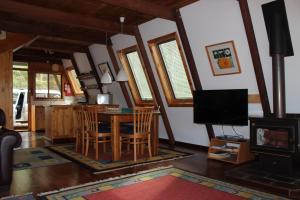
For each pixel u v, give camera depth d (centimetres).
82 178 355
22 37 621
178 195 295
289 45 376
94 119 473
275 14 368
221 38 455
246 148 441
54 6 491
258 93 443
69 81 1045
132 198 286
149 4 463
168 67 602
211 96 484
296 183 326
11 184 332
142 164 427
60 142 656
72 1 466
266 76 422
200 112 501
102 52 778
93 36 687
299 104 397
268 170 376
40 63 973
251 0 391
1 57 614
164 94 613
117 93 796
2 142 320
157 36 571
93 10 511
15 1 459
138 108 455
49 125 685
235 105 451
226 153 455
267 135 377
